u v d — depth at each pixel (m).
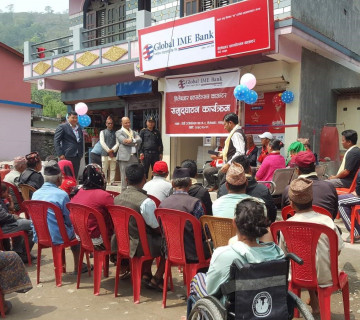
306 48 8.00
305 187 2.90
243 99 6.94
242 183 3.31
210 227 3.36
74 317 3.39
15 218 4.81
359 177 4.93
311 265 2.78
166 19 9.35
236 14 7.21
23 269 3.43
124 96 10.71
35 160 5.54
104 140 9.13
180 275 4.48
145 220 3.75
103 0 11.88
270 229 2.94
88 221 3.90
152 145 8.75
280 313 2.17
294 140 7.90
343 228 5.62
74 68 10.58
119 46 9.59
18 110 15.66
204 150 10.04
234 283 2.11
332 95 9.18
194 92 8.70
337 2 8.83
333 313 3.39
